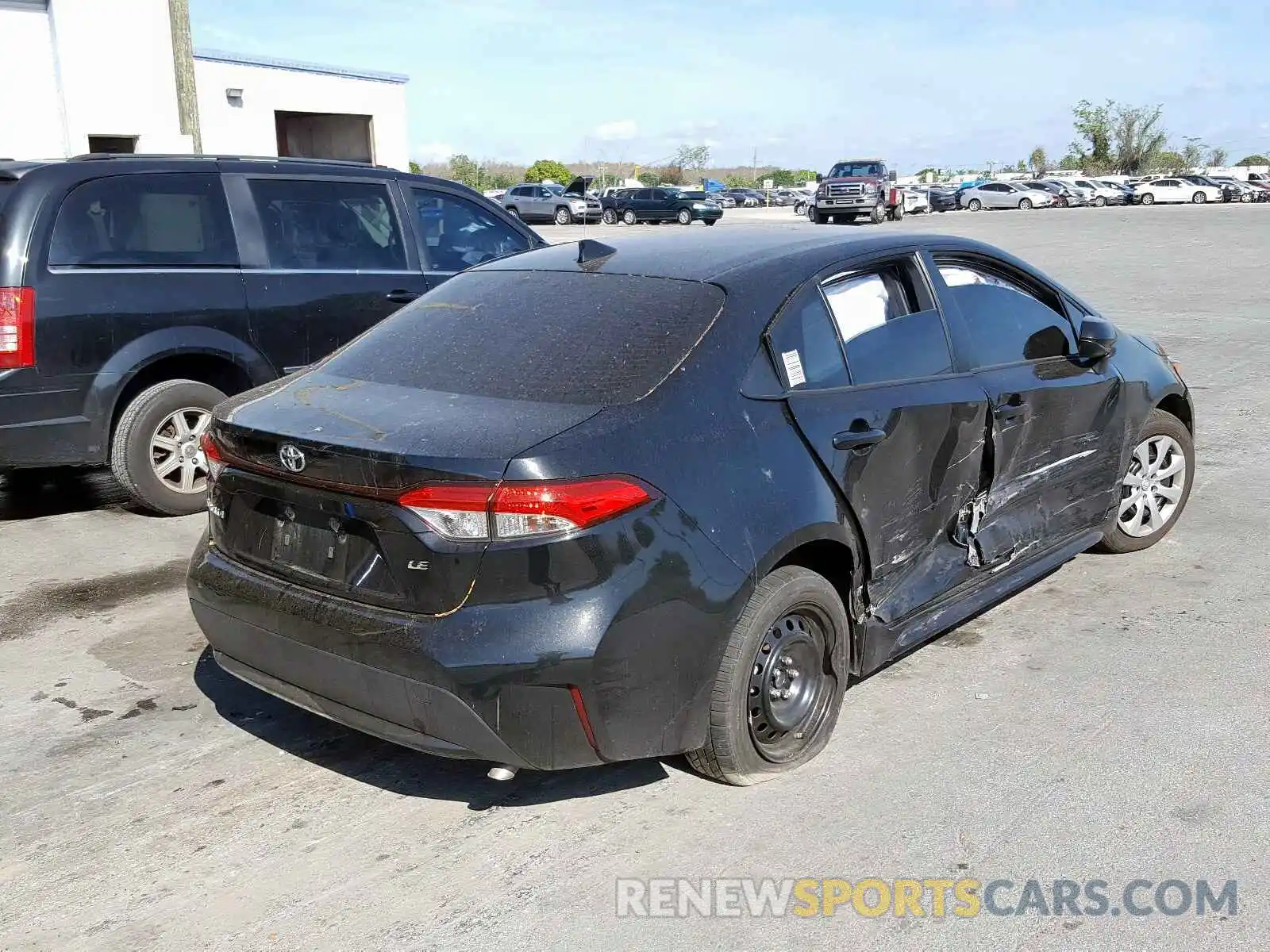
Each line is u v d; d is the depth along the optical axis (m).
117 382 6.18
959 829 3.30
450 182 7.76
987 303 4.48
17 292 5.82
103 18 17.52
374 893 3.06
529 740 3.02
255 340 6.68
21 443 5.95
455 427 3.14
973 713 4.01
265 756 3.83
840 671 3.74
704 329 3.50
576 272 4.02
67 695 4.30
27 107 16.98
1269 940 2.80
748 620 3.35
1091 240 29.67
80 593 5.40
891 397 3.84
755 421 3.42
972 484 4.23
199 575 3.62
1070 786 3.51
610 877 3.12
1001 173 111.62
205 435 3.71
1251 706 4.03
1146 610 4.94
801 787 3.54
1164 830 3.27
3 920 2.97
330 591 3.24
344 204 7.13
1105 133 96.69
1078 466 4.85
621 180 89.19
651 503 3.09
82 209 6.08
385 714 3.15
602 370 3.39
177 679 4.45
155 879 3.14
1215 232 32.22
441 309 4.05
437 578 2.99
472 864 3.19
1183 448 5.67
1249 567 5.45
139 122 18.22
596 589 3.00
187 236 6.46
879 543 3.80
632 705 3.10
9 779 3.69
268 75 23.28
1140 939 2.81
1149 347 5.60
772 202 76.69
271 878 3.14
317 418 3.35
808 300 3.76
